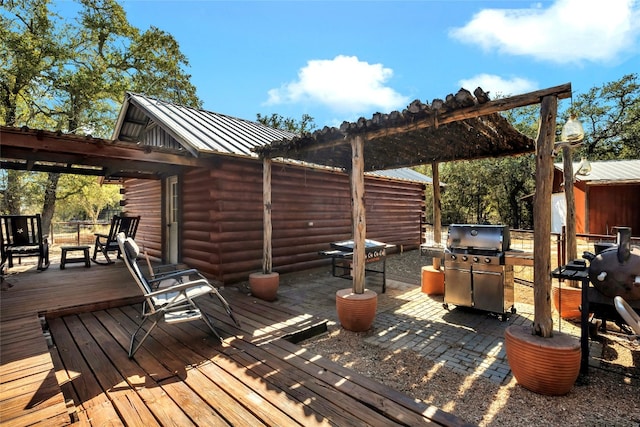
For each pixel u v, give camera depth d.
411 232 11.45
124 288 4.77
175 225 6.96
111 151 4.31
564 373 2.36
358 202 3.87
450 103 2.93
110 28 13.58
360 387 2.33
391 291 5.77
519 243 12.80
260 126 8.88
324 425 1.91
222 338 3.25
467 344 3.48
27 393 2.08
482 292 4.31
